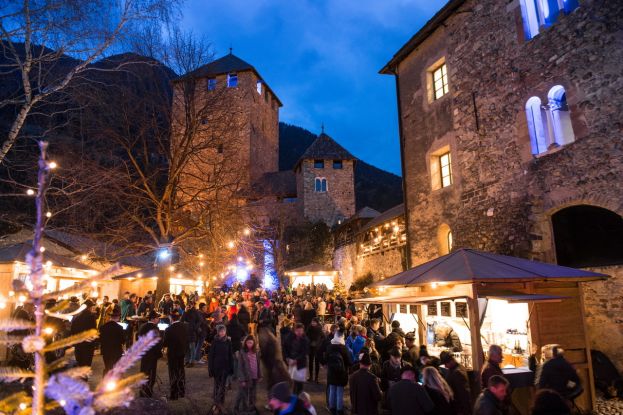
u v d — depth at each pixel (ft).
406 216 47.85
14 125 25.17
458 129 40.55
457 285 23.70
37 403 7.01
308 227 123.54
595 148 28.22
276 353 20.70
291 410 12.55
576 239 29.53
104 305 39.91
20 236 39.04
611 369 25.68
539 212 31.89
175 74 52.16
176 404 23.57
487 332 26.55
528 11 34.81
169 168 52.42
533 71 33.19
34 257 7.31
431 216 43.93
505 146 35.32
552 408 11.43
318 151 138.62
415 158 47.03
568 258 29.96
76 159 43.01
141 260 66.95
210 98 53.98
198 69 52.90
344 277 104.94
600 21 28.50
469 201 38.70
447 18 42.73
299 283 103.71
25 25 24.31
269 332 21.67
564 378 17.24
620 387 25.07
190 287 74.33
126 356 6.95
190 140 52.49
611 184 27.17
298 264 119.55
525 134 33.53
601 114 28.02
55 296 7.61
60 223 52.47
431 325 29.19
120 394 6.80
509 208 34.47
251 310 47.73
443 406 15.85
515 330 24.93
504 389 12.73
